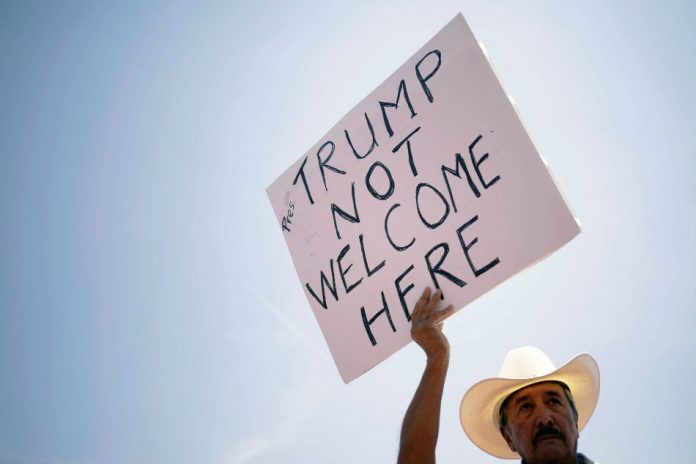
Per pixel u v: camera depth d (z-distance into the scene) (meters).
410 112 1.46
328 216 1.57
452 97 1.39
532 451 1.33
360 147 1.55
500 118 1.30
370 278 1.44
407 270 1.37
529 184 1.22
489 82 1.33
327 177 1.60
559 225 1.16
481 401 1.50
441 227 1.34
